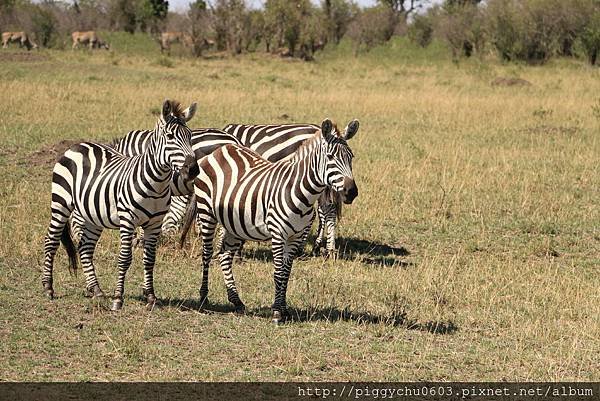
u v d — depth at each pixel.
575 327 9.80
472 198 15.77
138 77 31.72
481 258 12.79
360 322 9.68
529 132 23.09
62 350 8.38
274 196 9.15
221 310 9.88
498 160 19.06
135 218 9.36
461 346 9.09
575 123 24.86
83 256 10.02
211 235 9.95
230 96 26.97
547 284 11.41
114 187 9.45
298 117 23.92
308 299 10.43
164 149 9.00
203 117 22.81
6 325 8.97
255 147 12.75
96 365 8.05
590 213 15.27
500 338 9.43
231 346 8.70
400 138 21.45
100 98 25.19
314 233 13.94
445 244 13.51
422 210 14.97
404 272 11.82
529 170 18.19
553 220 14.77
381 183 16.31
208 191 9.80
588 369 8.59
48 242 9.99
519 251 13.22
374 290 10.95
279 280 9.33
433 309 10.27
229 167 9.71
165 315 9.53
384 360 8.56
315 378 8.02
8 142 18.12
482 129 23.41
